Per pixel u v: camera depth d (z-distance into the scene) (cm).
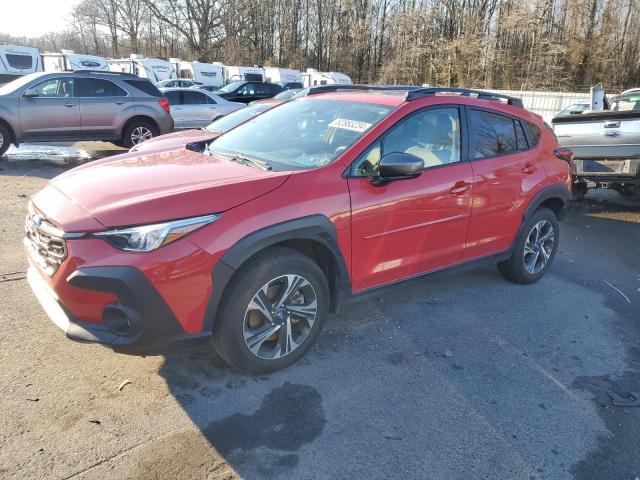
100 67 2970
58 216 290
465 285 505
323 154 364
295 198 322
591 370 365
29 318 385
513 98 494
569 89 3541
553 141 518
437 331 407
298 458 267
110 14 5944
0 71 2350
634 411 321
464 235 428
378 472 262
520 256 492
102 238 276
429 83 3831
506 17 3644
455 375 349
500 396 329
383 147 371
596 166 812
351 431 289
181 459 261
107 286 272
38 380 315
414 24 3988
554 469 271
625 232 737
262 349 331
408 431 292
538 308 461
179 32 5169
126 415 290
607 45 3566
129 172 342
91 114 1118
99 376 324
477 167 427
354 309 438
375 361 360
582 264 589
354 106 411
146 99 1184
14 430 273
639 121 759
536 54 3550
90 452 261
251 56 5006
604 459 280
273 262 313
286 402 310
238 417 294
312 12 5088
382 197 360
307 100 457
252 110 825
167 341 288
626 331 426
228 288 305
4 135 1047
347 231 345
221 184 309
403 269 392
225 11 4906
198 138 717
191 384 321
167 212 283
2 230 579
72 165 1075
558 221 530
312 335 348
